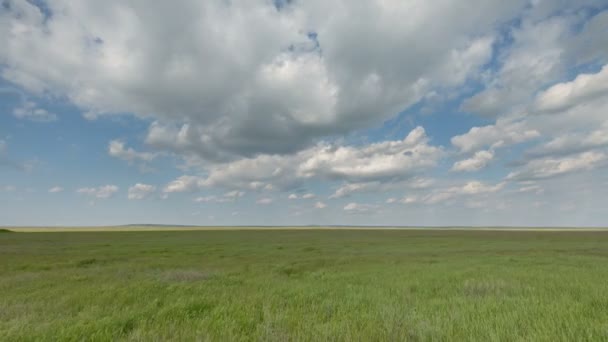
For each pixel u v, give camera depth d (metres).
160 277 13.06
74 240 50.31
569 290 9.01
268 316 6.09
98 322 5.62
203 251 30.05
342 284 11.21
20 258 21.77
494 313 6.32
